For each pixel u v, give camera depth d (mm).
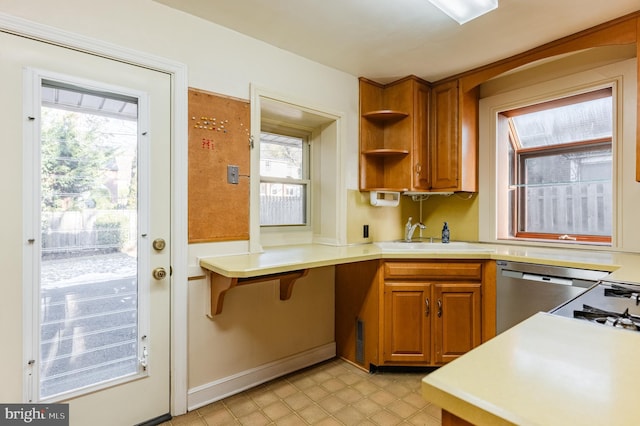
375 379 2281
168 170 1823
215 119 1981
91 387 1611
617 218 2221
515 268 2121
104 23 1625
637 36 1841
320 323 2582
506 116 2830
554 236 2619
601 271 1788
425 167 2830
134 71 1717
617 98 2199
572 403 535
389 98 2867
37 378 1484
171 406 1836
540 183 2703
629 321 961
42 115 1493
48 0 1489
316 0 1748
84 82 1578
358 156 2752
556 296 1945
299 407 1939
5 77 1407
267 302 2254
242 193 2100
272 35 2104
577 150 2514
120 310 1694
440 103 2805
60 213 1545
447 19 1915
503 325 2172
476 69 2580
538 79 2570
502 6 1774
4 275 1413
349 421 1806
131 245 1724
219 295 1895
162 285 1812
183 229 1861
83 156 1599
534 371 647
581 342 795
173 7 1813
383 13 1858
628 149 2170
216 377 2012
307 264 1865
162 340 1811
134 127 1732
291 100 2312
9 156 1418
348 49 2279
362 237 2787
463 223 2988
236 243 2082
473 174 2814
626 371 645
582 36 2045
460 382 608
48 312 1514
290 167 2725
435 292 2303
